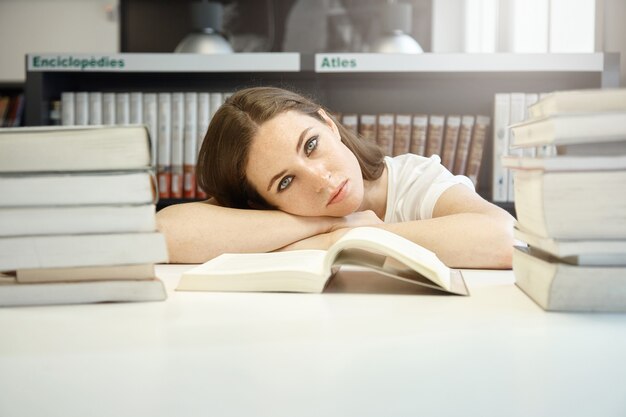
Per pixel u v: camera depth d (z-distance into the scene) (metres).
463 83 2.19
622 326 0.41
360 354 0.35
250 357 0.34
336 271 0.67
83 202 0.46
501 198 1.98
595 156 0.43
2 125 3.29
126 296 0.50
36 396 0.34
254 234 0.98
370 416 0.34
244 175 1.06
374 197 1.24
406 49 2.24
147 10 3.36
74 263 0.47
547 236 0.45
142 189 0.46
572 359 0.35
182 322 0.42
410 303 0.50
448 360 0.35
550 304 0.46
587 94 0.44
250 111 1.03
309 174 0.99
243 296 0.53
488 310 0.47
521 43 2.71
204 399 0.34
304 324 0.42
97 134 0.45
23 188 0.46
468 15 3.16
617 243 0.44
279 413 0.34
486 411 0.34
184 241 0.97
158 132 2.02
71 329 0.40
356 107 2.23
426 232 0.89
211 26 2.25
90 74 2.16
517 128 0.54
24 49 3.50
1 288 0.47
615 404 0.35
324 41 3.27
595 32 2.12
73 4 3.46
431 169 1.21
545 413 0.34
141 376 0.34
